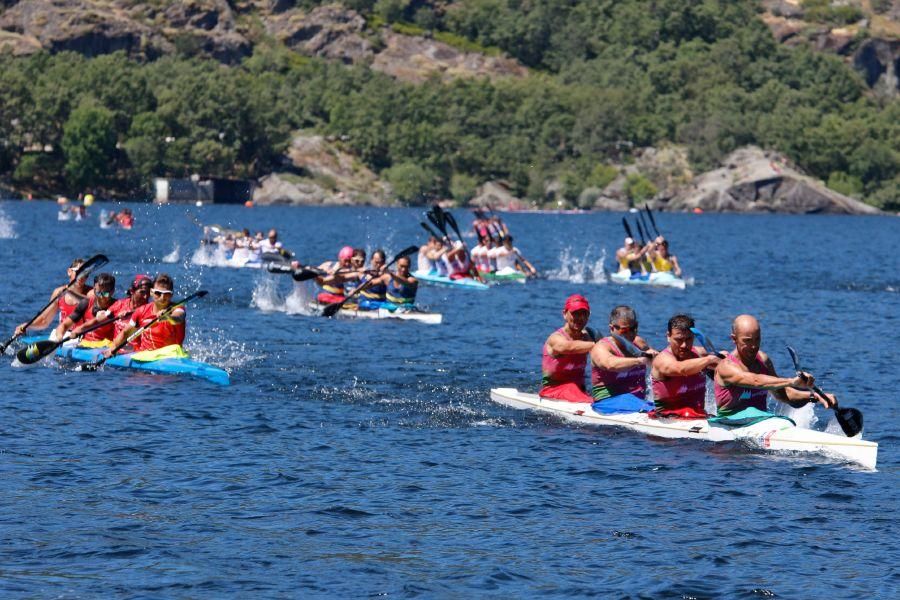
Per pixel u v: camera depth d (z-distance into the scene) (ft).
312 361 271.28
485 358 281.33
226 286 456.86
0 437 187.42
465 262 474.90
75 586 125.49
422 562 134.72
